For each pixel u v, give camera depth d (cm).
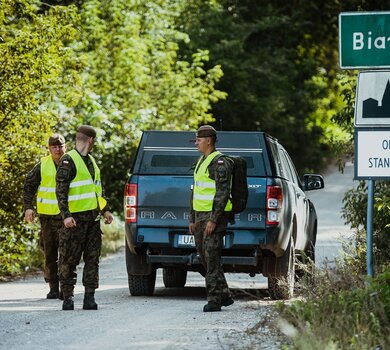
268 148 3412
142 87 8200
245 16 12812
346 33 2588
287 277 3406
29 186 3400
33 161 4347
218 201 2905
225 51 11625
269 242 3319
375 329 2181
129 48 7862
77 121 6450
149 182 3381
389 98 2562
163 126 7975
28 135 4362
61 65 4634
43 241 3378
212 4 11638
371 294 2392
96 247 2983
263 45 12794
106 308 3030
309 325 2200
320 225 7606
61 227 3020
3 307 3050
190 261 3344
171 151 3444
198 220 2969
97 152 7700
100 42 7806
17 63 4256
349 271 2919
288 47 12900
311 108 13312
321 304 2417
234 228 3334
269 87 12300
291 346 2145
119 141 7456
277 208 3328
